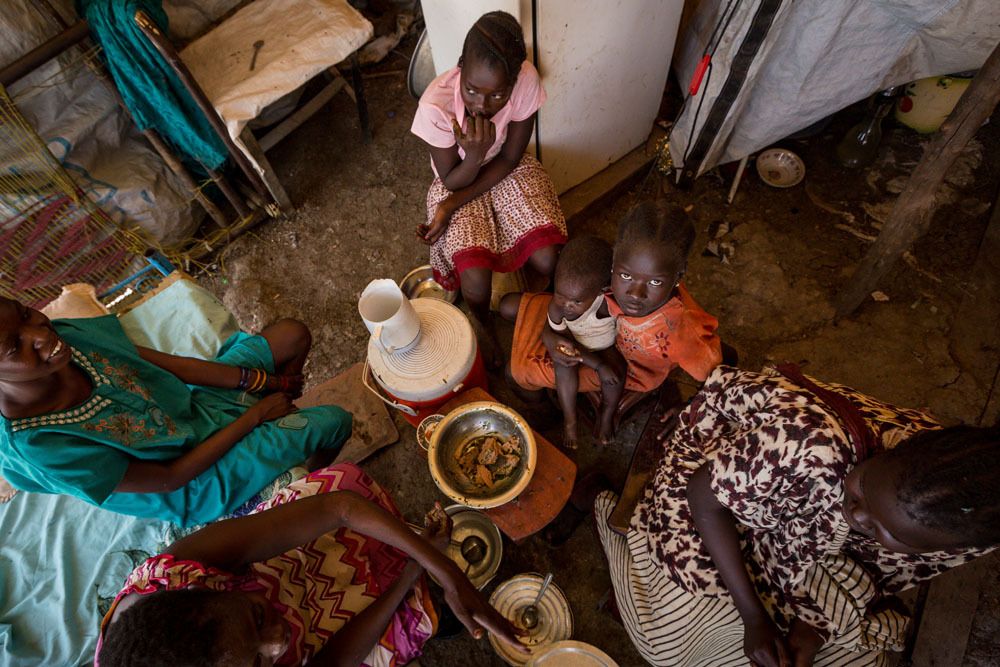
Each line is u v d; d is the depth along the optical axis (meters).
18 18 2.28
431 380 2.00
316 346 2.74
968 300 2.53
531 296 2.20
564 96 2.40
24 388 1.42
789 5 2.08
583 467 2.38
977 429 1.04
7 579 1.85
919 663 1.93
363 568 1.64
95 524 1.93
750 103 2.57
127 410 1.63
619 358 2.01
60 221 2.56
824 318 2.59
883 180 2.85
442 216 2.27
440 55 2.48
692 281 2.73
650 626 1.69
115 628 1.09
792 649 1.44
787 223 2.81
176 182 2.86
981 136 2.85
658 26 2.45
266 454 1.88
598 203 2.95
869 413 1.34
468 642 2.09
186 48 2.66
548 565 2.21
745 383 1.43
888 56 2.35
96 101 2.56
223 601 1.14
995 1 2.07
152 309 2.28
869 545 1.39
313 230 3.02
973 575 2.02
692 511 1.48
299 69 2.54
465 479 1.86
